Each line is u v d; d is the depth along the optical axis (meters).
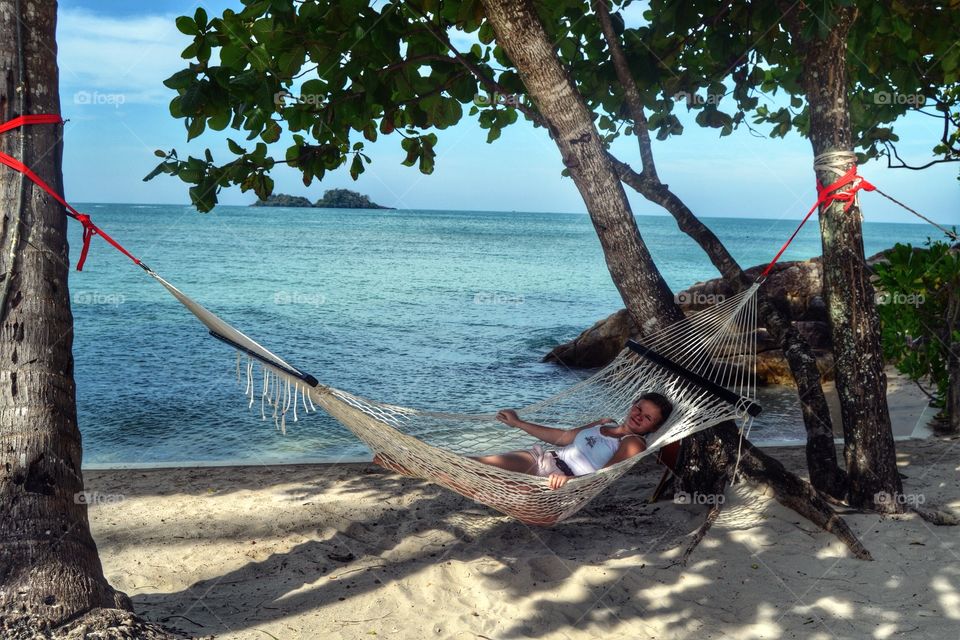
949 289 6.78
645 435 4.75
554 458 4.75
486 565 4.07
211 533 4.53
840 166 4.62
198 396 10.34
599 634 3.42
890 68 6.20
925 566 3.93
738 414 4.21
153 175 5.33
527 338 16.72
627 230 4.59
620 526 4.69
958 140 8.33
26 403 2.98
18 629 2.70
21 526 2.87
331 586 3.82
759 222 141.12
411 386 11.77
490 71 6.14
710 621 3.52
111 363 12.59
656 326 4.65
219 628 3.36
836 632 3.37
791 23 4.81
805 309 12.45
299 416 9.30
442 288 27.00
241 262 34.50
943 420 7.44
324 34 5.04
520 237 65.81
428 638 3.35
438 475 4.06
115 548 4.29
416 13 5.50
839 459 6.26
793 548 4.22
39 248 3.08
